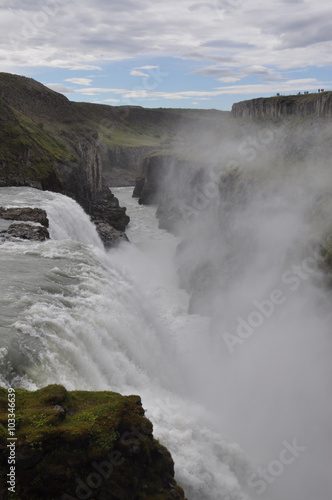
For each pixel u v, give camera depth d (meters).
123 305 26.33
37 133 80.69
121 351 22.42
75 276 26.03
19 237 32.91
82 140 101.69
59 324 18.83
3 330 17.25
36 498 11.34
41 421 12.05
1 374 14.99
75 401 13.82
